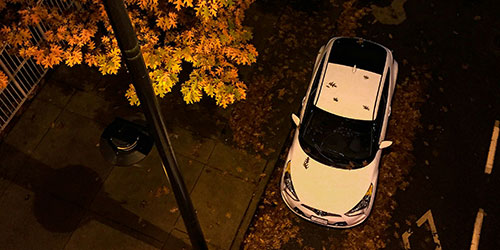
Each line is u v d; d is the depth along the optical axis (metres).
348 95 8.59
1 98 9.23
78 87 10.02
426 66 10.60
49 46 7.46
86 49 10.27
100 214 8.73
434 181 9.26
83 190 8.95
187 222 6.30
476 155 9.58
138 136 9.16
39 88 9.93
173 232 8.60
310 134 8.50
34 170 9.12
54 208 8.76
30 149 9.33
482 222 8.88
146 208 8.80
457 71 10.57
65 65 10.21
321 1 11.35
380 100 8.64
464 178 9.33
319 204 8.12
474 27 11.19
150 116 4.62
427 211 8.95
